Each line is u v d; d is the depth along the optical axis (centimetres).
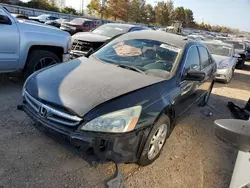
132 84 285
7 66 458
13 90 484
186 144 377
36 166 270
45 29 516
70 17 3228
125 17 5612
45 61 532
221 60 890
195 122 475
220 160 346
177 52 365
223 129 124
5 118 364
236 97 731
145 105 261
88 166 282
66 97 253
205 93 526
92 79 288
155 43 384
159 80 310
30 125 353
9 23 446
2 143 302
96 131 231
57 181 253
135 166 296
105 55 380
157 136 295
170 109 313
